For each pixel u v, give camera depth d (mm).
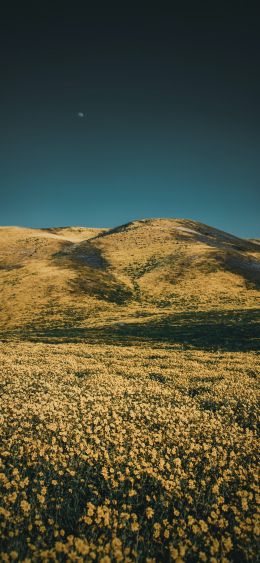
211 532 7531
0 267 96875
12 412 12852
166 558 6867
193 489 8938
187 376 21672
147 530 7473
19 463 9172
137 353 30031
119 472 8797
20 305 67250
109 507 8094
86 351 30047
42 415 12344
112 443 11023
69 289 75938
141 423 13062
